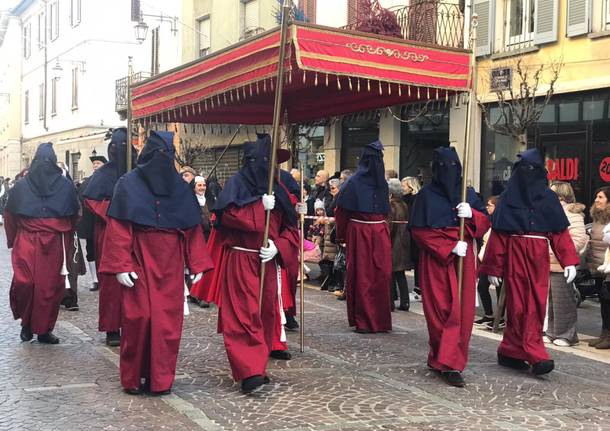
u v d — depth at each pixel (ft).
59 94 118.01
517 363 23.39
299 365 23.06
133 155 27.40
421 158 53.78
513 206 22.67
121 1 103.96
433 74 28.04
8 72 151.74
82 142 106.83
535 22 44.86
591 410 19.12
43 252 24.90
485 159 48.98
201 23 82.17
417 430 16.99
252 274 20.33
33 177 25.12
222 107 37.37
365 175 28.22
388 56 26.89
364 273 28.27
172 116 37.58
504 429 17.26
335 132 60.70
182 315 19.53
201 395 19.47
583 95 42.70
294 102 36.19
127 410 17.99
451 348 21.11
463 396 20.03
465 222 21.98
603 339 26.86
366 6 46.39
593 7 41.98
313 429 16.87
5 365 22.20
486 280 30.37
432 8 49.98
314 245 38.34
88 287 39.50
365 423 17.40
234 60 28.58
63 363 22.56
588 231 34.30
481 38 48.29
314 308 34.19
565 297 27.14
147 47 94.58
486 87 48.01
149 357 19.26
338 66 25.77
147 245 19.04
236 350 19.72
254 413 17.98
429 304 21.91
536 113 42.78
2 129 163.73
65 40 114.32
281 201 21.15
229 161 74.59
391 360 24.04
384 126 55.47
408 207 34.42
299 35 24.90
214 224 20.71
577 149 43.11
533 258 22.49
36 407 18.15
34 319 24.82
